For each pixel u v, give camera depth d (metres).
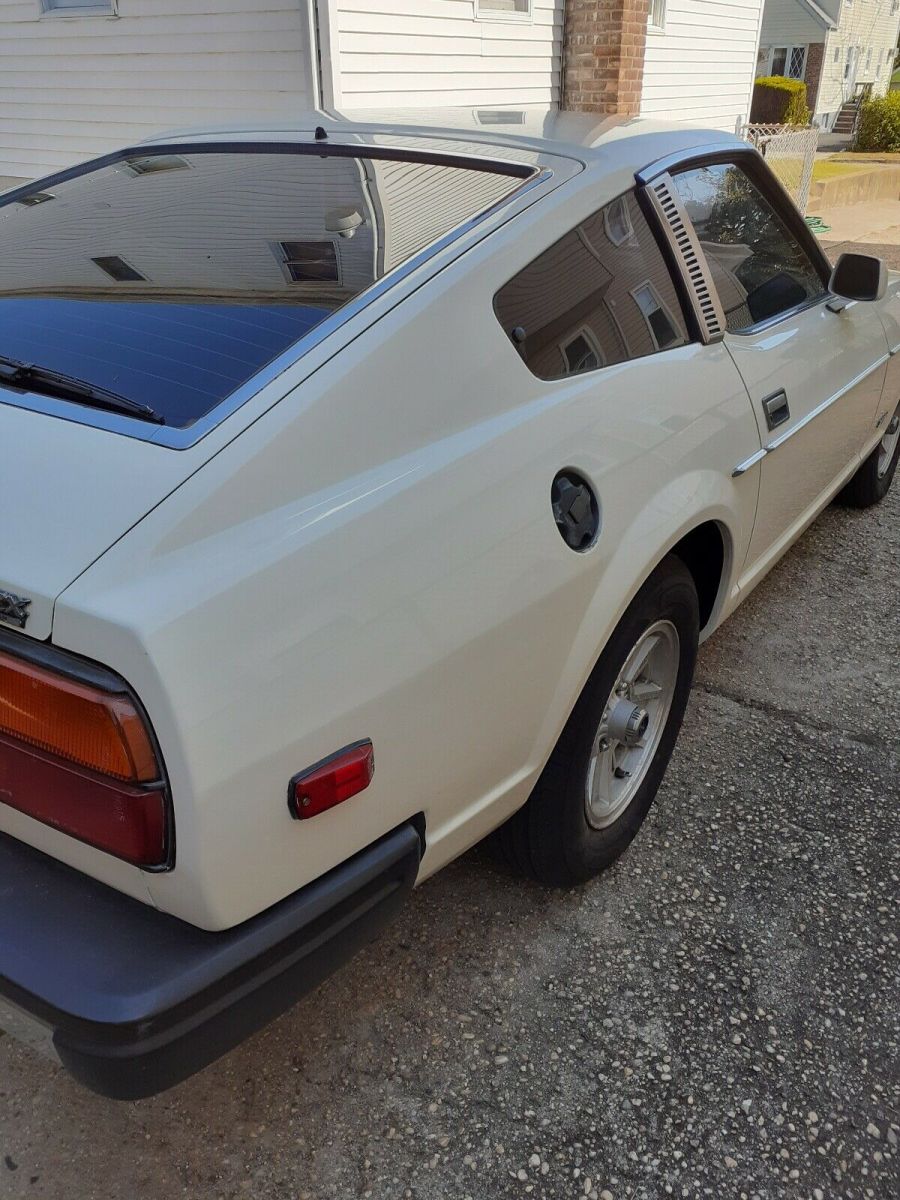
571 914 2.35
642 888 2.43
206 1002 1.34
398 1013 2.09
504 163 2.12
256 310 1.73
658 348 2.27
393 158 2.21
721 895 2.41
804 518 3.36
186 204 2.18
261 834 1.36
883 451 4.52
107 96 7.24
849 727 3.08
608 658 2.10
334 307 1.70
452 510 1.64
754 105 22.67
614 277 2.15
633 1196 1.75
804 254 3.19
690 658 2.53
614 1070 1.97
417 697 1.58
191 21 6.48
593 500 1.93
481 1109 1.89
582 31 8.36
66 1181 1.76
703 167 2.59
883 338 3.65
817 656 3.47
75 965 1.33
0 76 7.79
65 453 1.46
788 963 2.22
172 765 1.26
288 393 1.52
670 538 2.14
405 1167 1.79
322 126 2.47
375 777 1.53
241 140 2.47
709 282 2.49
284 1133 1.85
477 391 1.76
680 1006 2.11
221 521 1.39
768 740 3.00
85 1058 1.31
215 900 1.33
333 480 1.53
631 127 2.52
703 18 11.23
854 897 2.41
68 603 1.27
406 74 6.80
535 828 2.15
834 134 28.94
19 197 2.51
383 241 1.88
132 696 1.26
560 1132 1.85
